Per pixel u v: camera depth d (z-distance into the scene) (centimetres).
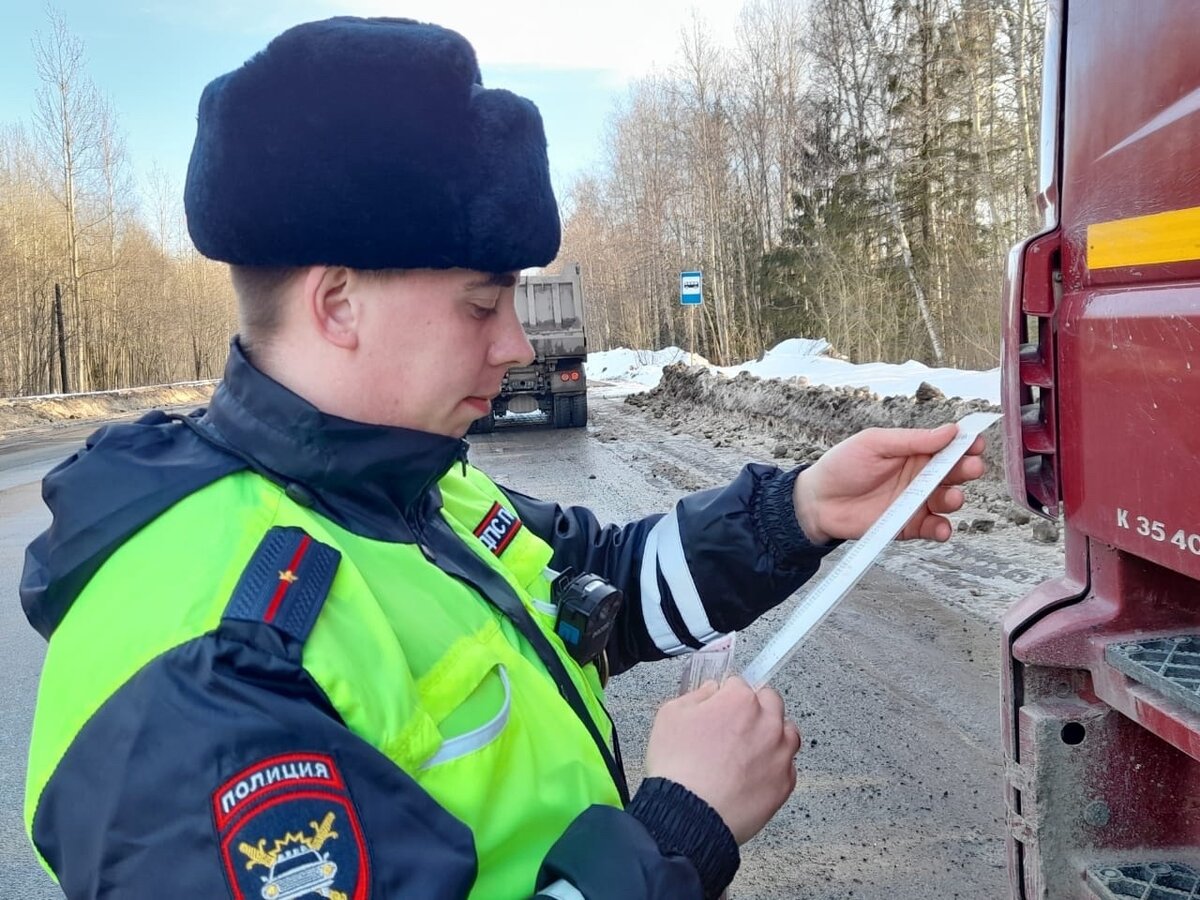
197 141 98
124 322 4794
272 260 94
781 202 3831
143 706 78
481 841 92
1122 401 142
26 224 4075
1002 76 2408
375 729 84
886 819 300
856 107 2903
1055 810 157
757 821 98
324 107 90
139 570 87
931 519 148
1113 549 155
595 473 1005
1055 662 158
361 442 98
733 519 153
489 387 105
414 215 91
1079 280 154
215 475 95
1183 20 129
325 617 87
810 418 1141
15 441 1956
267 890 73
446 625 99
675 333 4638
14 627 555
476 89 96
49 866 85
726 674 118
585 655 132
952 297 2492
